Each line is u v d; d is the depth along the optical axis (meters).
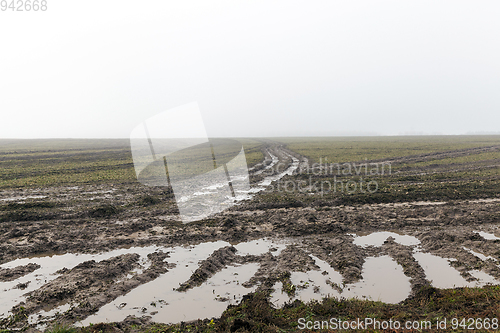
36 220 14.20
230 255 10.31
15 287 8.38
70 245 11.19
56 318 6.88
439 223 13.16
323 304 7.02
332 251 10.57
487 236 11.75
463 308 6.46
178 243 11.45
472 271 8.94
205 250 10.84
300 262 9.58
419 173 26.59
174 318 6.96
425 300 7.18
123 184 23.25
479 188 19.05
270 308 6.98
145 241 11.59
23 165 35.72
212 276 8.97
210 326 6.25
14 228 12.48
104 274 8.82
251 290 8.16
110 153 52.50
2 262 10.01
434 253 10.32
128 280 8.52
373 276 8.82
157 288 8.30
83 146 76.50
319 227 12.64
